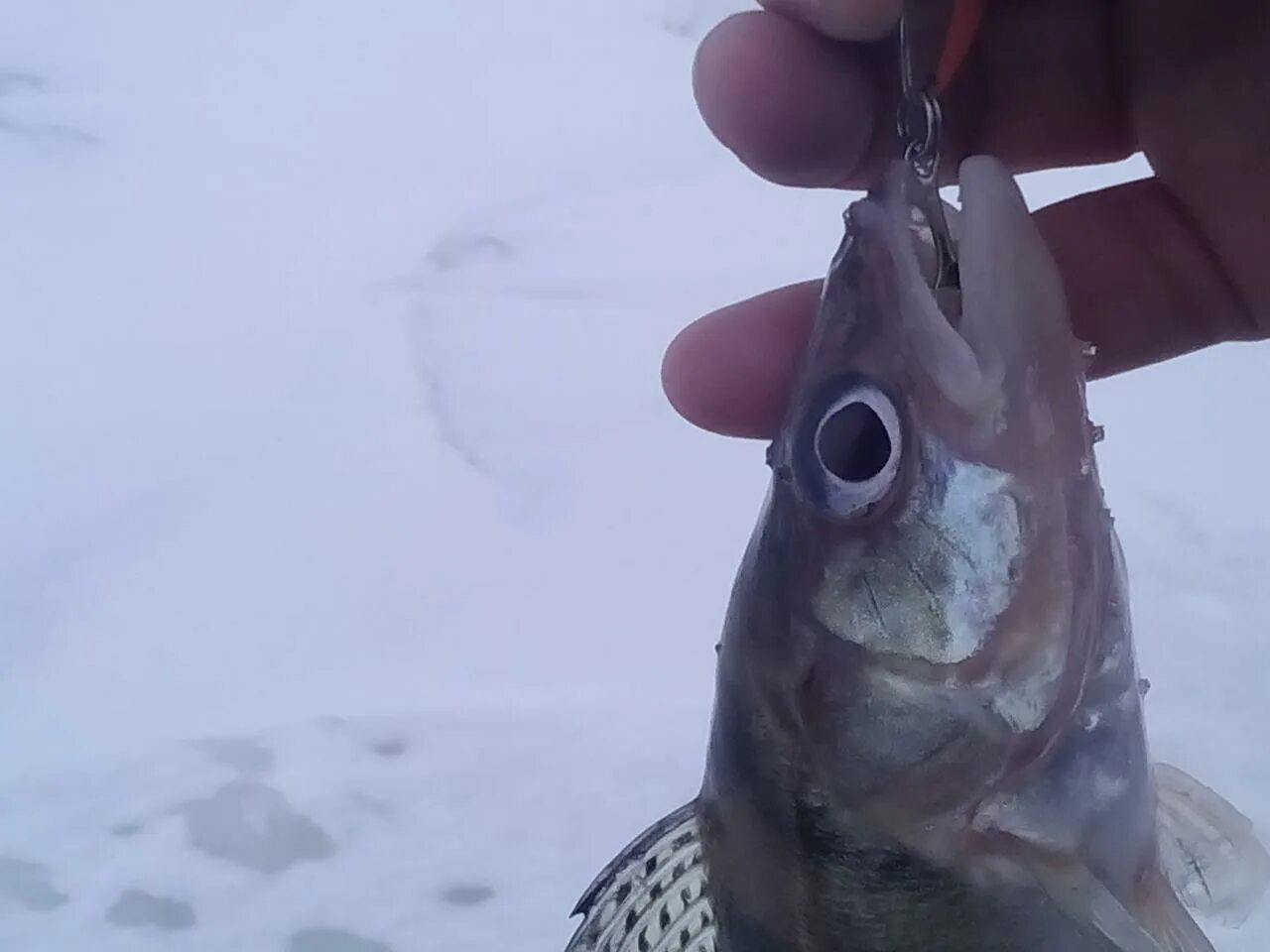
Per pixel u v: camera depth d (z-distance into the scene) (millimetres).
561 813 275
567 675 312
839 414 114
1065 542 110
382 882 265
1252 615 310
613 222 488
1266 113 152
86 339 443
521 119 566
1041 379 110
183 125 566
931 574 110
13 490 378
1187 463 362
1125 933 107
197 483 380
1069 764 112
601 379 409
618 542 351
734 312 157
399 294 456
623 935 120
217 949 254
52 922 260
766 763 116
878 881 113
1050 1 160
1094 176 414
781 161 147
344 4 666
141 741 300
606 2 664
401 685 312
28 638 330
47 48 621
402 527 358
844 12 129
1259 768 271
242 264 479
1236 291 162
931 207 117
